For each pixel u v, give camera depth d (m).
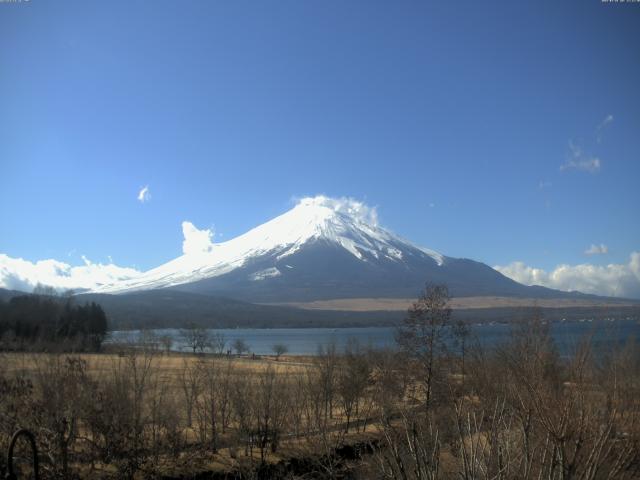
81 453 29.78
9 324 68.69
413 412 16.88
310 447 31.91
